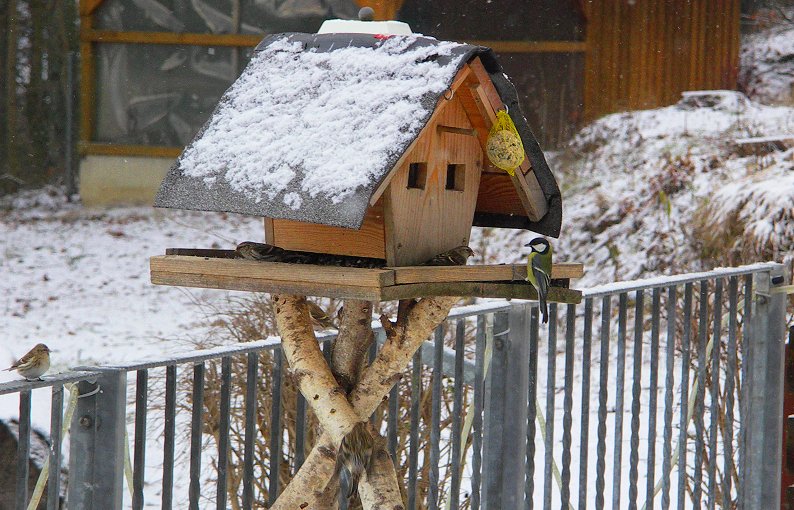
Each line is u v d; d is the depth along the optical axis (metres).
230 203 10.42
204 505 21.78
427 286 10.20
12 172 65.50
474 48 10.79
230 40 62.50
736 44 60.12
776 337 17.80
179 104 63.72
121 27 63.94
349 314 10.88
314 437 17.86
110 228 57.31
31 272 49.75
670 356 15.70
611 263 41.62
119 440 9.98
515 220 12.84
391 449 12.38
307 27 61.59
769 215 36.53
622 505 24.27
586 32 60.66
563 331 38.78
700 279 16.19
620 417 14.88
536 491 24.92
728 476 17.95
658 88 60.12
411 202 11.15
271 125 10.89
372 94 10.70
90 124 64.25
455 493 13.03
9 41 66.06
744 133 49.03
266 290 10.30
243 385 18.69
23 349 38.50
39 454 17.55
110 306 44.59
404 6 62.97
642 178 46.34
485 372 13.61
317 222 9.84
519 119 11.69
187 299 45.38
